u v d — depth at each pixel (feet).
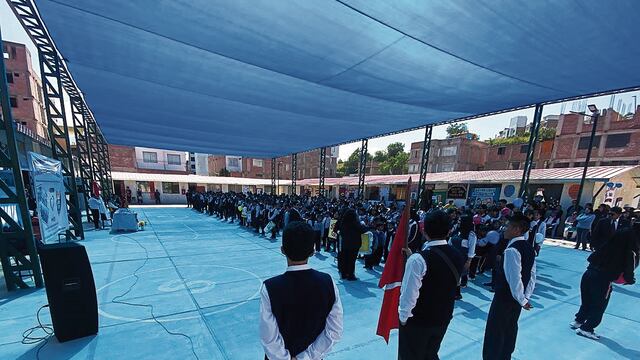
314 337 4.85
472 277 20.68
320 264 23.15
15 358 9.51
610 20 10.66
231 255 24.57
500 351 8.68
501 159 106.63
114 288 16.33
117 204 56.34
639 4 9.51
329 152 165.58
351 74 17.84
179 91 22.68
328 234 27.27
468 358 10.28
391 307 7.98
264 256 24.39
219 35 13.76
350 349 10.62
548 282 19.51
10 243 15.46
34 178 14.57
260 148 62.03
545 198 49.21
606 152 79.46
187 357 9.83
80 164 37.81
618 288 18.61
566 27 11.37
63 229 18.60
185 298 15.03
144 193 96.37
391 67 16.42
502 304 8.57
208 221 48.60
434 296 6.64
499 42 12.95
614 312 14.75
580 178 42.91
